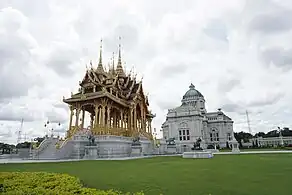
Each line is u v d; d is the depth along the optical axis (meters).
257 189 8.05
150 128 55.19
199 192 7.70
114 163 20.94
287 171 13.17
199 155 31.09
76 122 38.91
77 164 19.77
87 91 42.12
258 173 12.33
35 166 17.83
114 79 44.97
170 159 27.19
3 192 6.30
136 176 11.62
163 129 97.75
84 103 39.91
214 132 98.94
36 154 30.09
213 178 10.65
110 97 38.50
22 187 6.81
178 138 86.44
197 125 84.81
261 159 23.86
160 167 16.48
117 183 9.55
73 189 6.69
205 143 87.06
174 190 8.03
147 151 44.59
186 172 13.19
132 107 45.88
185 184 9.14
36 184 7.44
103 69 46.25
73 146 30.80
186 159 26.69
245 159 24.28
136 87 51.31
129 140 39.28
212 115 101.75
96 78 42.28
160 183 9.45
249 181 9.70
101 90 40.75
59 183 7.66
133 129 44.72
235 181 9.73
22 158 29.34
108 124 38.09
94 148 30.12
